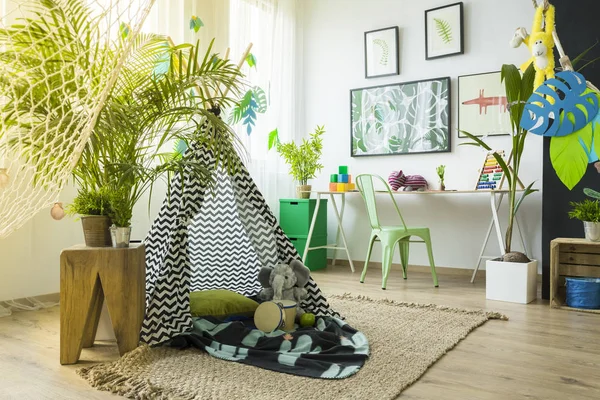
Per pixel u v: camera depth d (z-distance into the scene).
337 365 1.79
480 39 4.02
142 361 1.86
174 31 3.64
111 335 2.16
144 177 2.28
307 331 2.12
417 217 4.31
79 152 1.52
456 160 4.12
